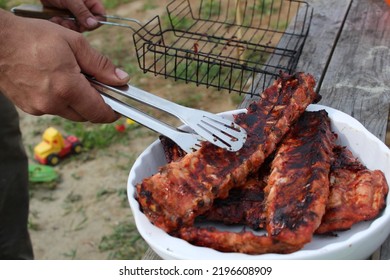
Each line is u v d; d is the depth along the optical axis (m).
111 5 4.58
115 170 2.91
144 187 1.00
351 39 1.86
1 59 1.19
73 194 2.78
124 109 1.19
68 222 2.62
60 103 1.23
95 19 1.75
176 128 1.18
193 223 1.06
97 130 3.21
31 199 2.76
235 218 1.06
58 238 2.53
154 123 1.15
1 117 1.91
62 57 1.17
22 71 1.19
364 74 1.64
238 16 2.45
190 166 1.04
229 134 1.10
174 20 3.95
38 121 3.38
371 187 1.02
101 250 2.45
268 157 1.12
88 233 2.55
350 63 1.71
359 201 1.00
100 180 2.85
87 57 1.23
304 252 0.89
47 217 2.65
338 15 2.03
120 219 2.61
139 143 3.09
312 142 1.08
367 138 1.17
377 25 1.93
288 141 1.12
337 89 1.57
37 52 1.17
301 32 1.91
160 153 1.21
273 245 0.92
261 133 1.12
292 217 0.94
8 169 2.00
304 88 1.17
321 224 0.99
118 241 2.48
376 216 1.00
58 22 1.76
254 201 1.06
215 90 3.40
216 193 1.01
